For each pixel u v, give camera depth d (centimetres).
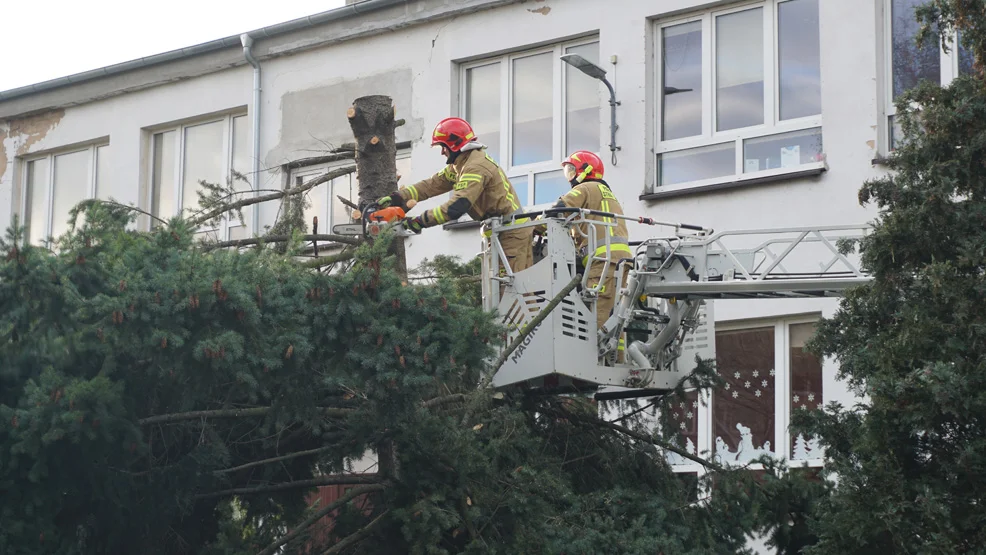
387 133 1144
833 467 1001
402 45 1947
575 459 1186
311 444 1088
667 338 1165
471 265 1285
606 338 1134
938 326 936
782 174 1577
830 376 1516
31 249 854
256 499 1087
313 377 900
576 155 1193
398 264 1117
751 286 1098
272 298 866
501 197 1136
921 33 1049
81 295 863
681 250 1138
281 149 2045
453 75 1898
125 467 927
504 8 1852
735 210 1605
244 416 961
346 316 877
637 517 1113
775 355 1566
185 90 2173
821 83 1573
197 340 828
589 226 1139
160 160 2227
